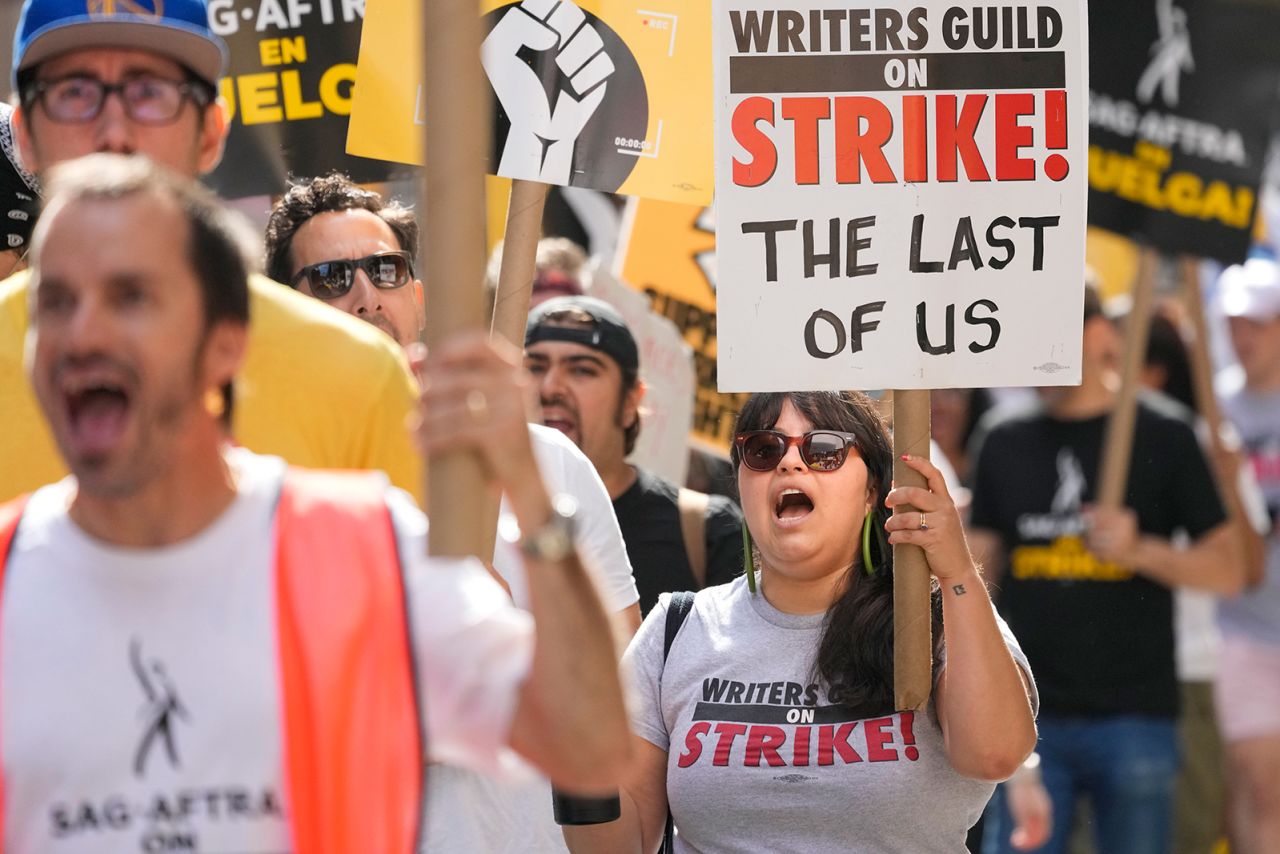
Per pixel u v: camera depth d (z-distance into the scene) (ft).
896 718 39.63
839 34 39.58
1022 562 76.07
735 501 64.80
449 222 24.12
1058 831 73.77
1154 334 89.45
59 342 23.82
